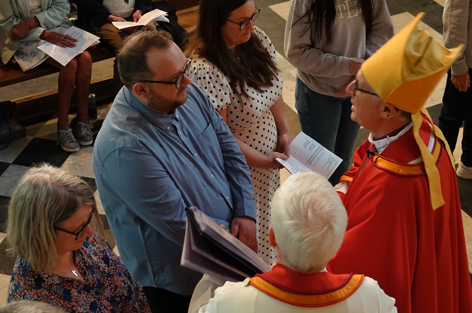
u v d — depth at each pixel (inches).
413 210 67.9
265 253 109.0
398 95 63.7
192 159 76.8
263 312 49.6
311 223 48.8
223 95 88.0
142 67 68.4
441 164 70.5
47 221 58.3
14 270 62.3
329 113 115.4
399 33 64.5
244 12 83.7
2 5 139.2
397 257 68.4
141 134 71.4
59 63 144.5
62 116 148.9
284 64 184.2
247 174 86.3
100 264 68.6
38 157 148.4
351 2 103.7
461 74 118.6
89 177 143.3
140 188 70.6
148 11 157.9
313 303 49.3
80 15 155.8
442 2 213.6
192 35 89.7
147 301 78.2
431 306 72.8
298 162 99.6
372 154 71.3
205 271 59.3
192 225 61.7
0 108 151.3
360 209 69.9
